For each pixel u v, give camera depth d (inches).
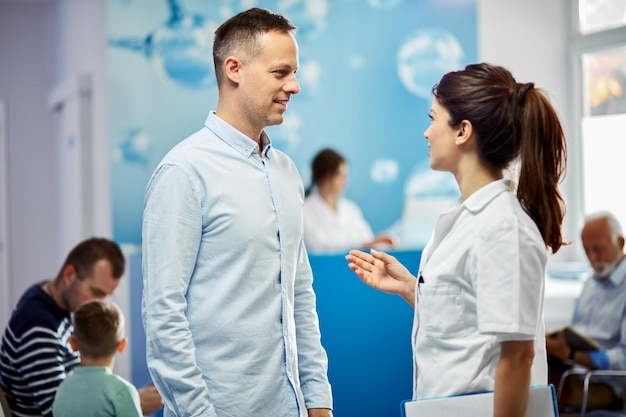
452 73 71.5
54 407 102.7
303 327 81.8
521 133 68.9
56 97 237.8
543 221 68.4
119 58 205.3
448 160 71.4
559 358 145.5
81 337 102.4
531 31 232.7
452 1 232.1
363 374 123.0
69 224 230.8
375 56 229.6
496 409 65.2
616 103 218.8
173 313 70.4
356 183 228.8
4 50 264.5
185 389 70.1
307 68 226.4
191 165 72.8
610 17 221.5
